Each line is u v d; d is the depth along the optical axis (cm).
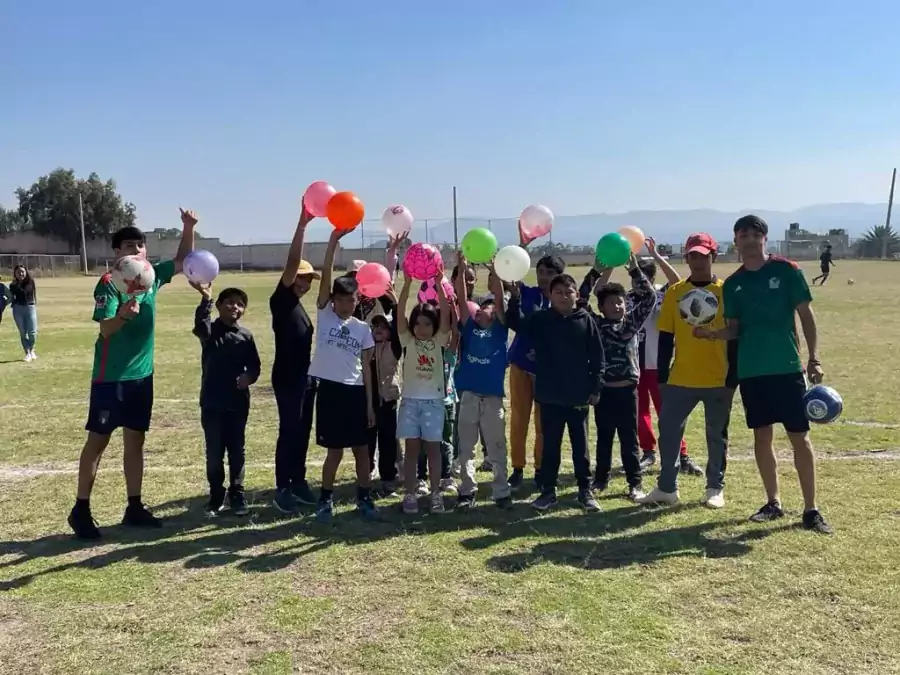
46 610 409
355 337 562
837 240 6544
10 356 1499
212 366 567
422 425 572
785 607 399
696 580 435
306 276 587
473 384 584
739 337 537
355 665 349
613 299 605
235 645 370
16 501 605
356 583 441
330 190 582
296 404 581
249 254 6688
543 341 574
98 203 7519
